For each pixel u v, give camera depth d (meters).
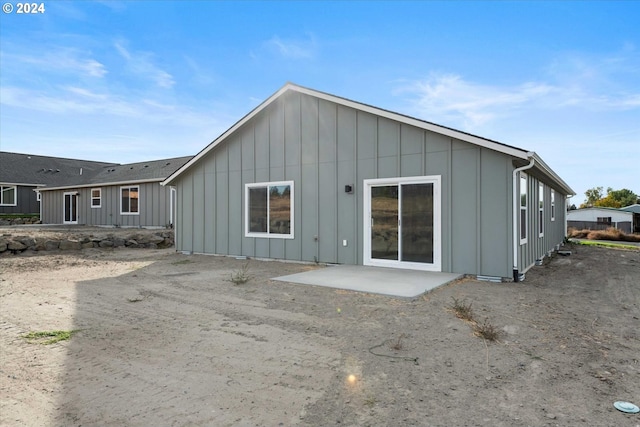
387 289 6.46
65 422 2.63
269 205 10.82
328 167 9.70
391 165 8.73
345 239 9.44
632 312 5.64
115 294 6.64
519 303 5.82
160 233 15.95
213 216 12.09
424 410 2.77
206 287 7.14
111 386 3.19
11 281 7.93
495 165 7.51
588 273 9.41
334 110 9.59
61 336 4.43
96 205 22.69
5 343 4.21
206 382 3.25
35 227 20.64
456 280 7.47
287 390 3.10
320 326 4.73
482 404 2.86
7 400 2.95
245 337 4.37
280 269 9.22
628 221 40.47
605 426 2.57
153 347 4.08
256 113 10.80
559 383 3.22
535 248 10.46
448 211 8.01
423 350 3.93
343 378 3.31
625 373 3.44
